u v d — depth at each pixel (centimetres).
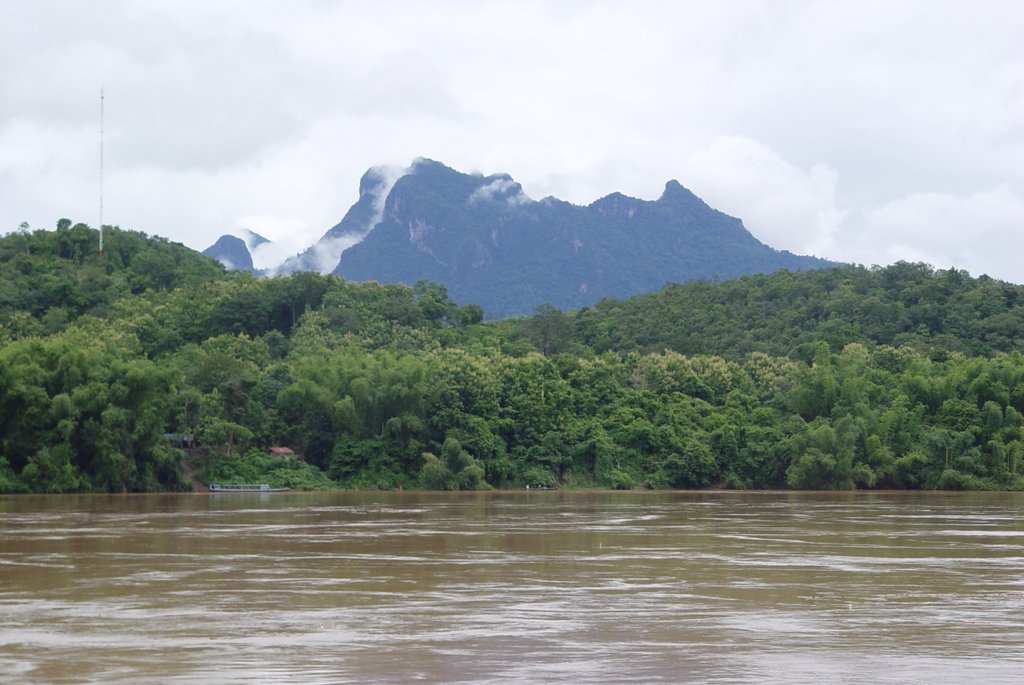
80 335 14775
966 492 12375
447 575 4000
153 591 3575
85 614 3128
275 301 16725
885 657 2591
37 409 10262
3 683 2306
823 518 7181
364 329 15862
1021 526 6456
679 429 13412
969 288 19338
